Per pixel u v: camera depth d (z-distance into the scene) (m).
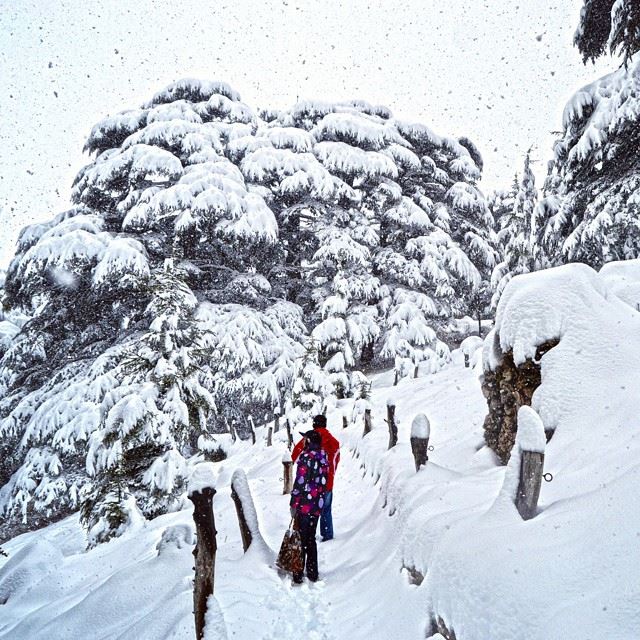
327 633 3.86
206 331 21.69
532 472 3.17
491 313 31.42
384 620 3.62
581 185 16.56
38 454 18.78
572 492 3.45
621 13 12.50
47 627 5.25
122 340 21.56
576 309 5.28
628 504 2.69
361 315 25.88
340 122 29.95
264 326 23.80
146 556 7.10
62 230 21.84
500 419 6.02
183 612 4.25
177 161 23.91
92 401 17.45
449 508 4.09
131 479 10.73
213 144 26.41
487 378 6.34
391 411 7.88
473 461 6.07
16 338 23.64
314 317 28.33
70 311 23.31
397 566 4.15
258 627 3.96
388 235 30.22
